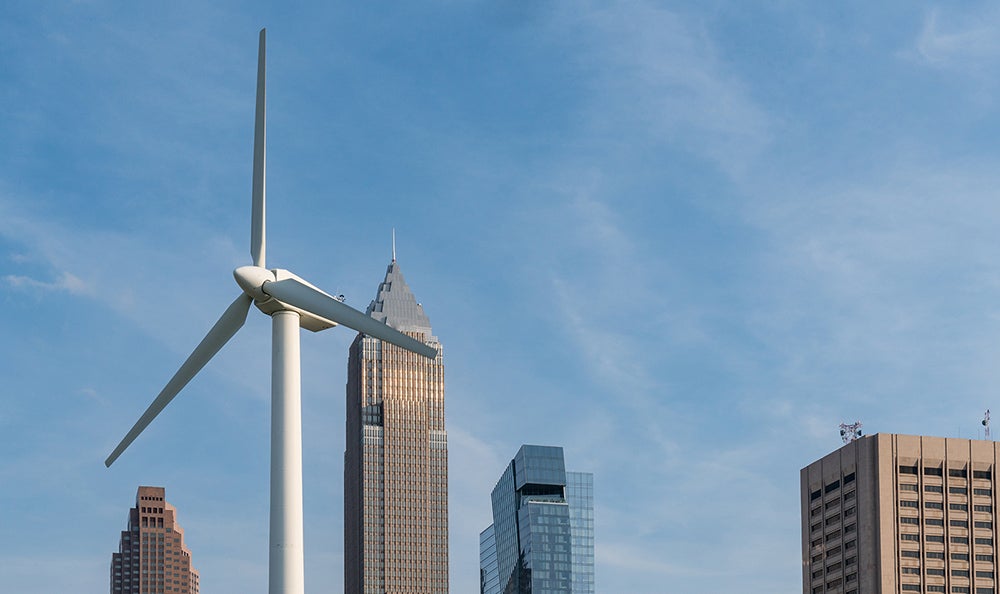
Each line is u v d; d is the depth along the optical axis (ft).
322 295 348.59
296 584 327.26
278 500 332.19
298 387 341.41
